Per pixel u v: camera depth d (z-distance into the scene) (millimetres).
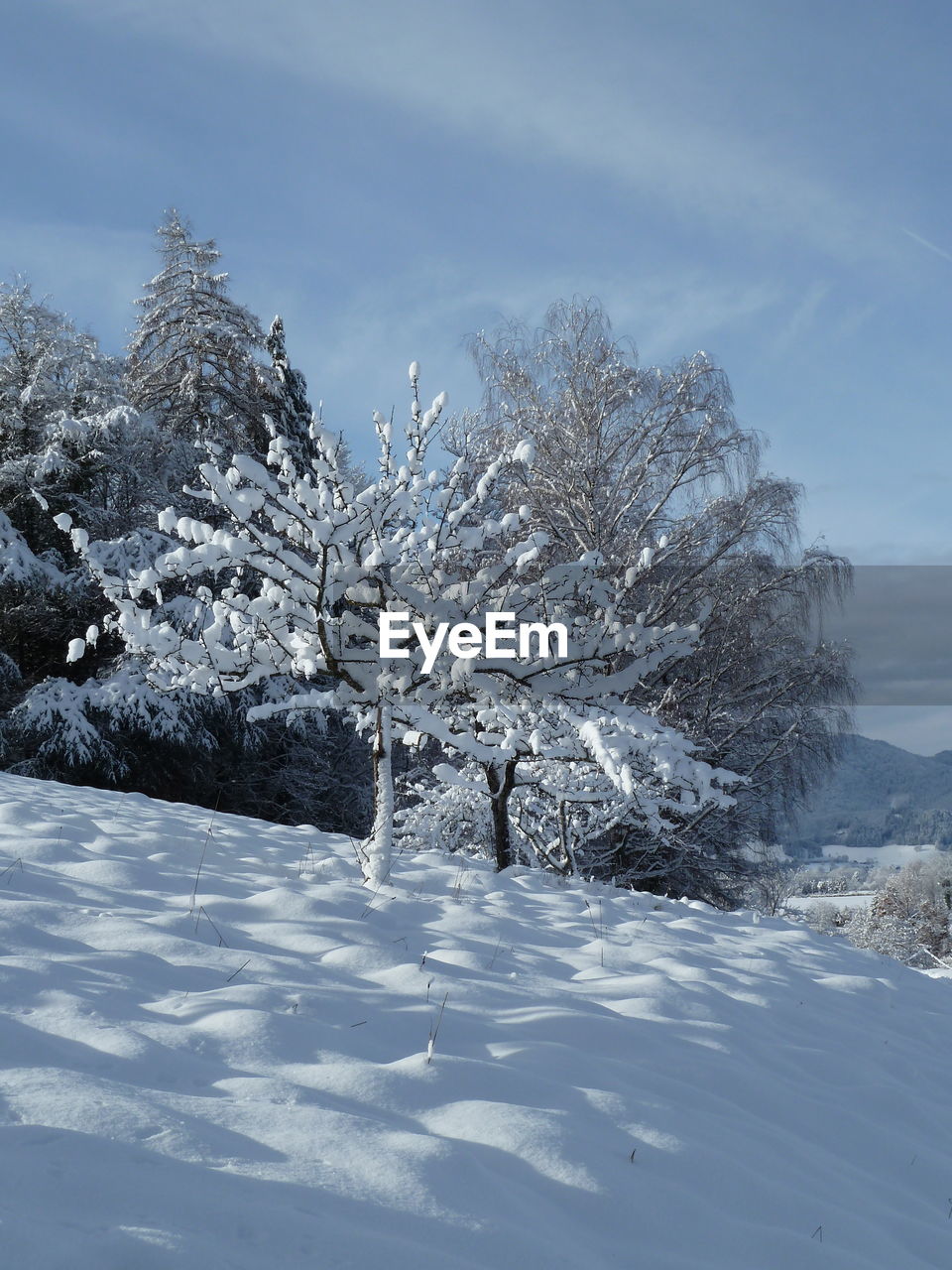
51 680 16812
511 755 7008
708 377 16156
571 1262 2121
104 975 3314
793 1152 3252
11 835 5684
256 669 6629
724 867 16141
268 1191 2020
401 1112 2689
